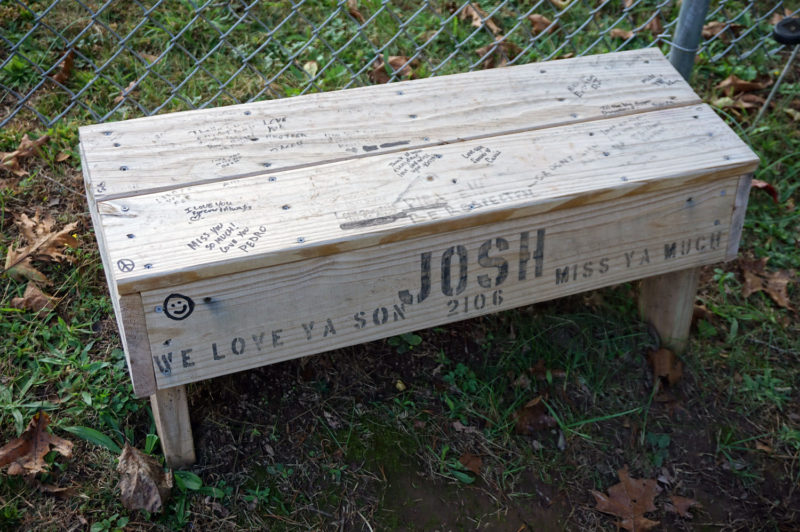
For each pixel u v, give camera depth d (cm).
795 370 256
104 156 200
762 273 278
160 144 205
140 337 173
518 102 228
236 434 213
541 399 234
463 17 344
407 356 236
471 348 241
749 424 243
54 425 205
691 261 218
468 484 217
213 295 174
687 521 222
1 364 215
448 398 230
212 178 196
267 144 208
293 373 226
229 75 309
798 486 232
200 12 298
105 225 178
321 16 338
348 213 185
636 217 203
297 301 183
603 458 230
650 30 347
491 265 196
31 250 237
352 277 185
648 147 210
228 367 185
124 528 193
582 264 206
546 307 252
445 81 236
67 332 225
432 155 206
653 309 246
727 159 205
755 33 355
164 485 199
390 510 210
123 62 306
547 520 217
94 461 203
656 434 236
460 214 185
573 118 221
